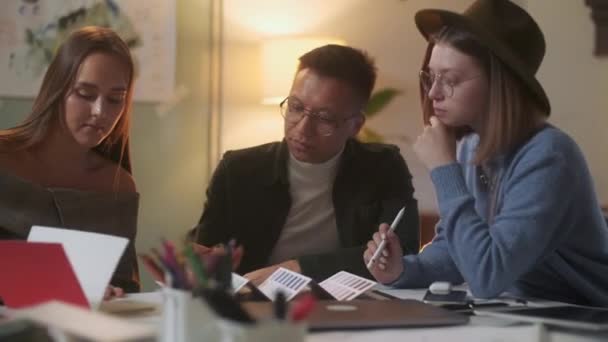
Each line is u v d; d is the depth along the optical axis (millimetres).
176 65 3432
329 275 2020
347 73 2135
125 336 895
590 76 3508
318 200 2230
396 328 1312
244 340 849
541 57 1847
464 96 1726
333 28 3547
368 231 2217
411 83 3592
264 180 2217
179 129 3449
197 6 3447
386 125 3564
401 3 3582
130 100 2031
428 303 1521
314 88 2121
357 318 1316
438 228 1981
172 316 1046
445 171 1714
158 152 3434
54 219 1845
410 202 2258
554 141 1684
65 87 1899
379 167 2268
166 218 3449
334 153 2199
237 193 2221
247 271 2199
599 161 3521
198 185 3471
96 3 3371
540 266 1762
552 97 3520
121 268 1881
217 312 877
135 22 3393
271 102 3318
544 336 1268
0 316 1274
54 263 1282
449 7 3602
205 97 3469
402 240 2191
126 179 2090
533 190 1637
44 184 1952
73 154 1995
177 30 3428
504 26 1767
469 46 1718
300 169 2207
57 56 1926
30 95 3338
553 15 3496
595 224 1746
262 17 3496
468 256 1626
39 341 1134
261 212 2207
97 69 1872
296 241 2225
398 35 3584
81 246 1410
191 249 1080
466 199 1672
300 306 887
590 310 1466
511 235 1604
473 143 1920
